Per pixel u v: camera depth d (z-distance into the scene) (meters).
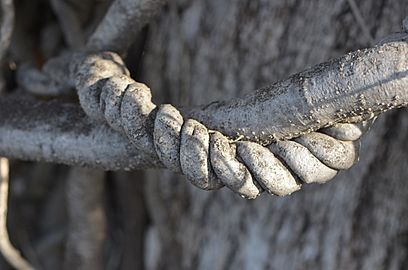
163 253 0.89
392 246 0.82
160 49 0.82
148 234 0.90
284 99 0.59
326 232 0.82
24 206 0.96
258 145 0.59
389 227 0.82
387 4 0.73
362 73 0.58
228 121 0.60
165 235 0.88
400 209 0.82
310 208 0.82
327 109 0.59
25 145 0.67
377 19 0.74
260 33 0.78
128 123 0.60
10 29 0.73
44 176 0.95
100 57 0.64
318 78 0.58
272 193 0.59
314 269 0.83
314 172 0.59
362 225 0.82
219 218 0.85
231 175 0.58
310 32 0.76
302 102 0.59
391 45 0.57
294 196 0.82
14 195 0.94
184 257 0.88
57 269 0.96
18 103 0.69
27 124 0.67
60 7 0.82
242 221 0.84
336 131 0.60
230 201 0.85
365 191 0.81
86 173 0.84
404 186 0.81
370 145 0.79
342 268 0.82
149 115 0.60
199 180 0.59
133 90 0.60
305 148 0.59
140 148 0.60
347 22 0.75
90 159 0.65
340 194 0.81
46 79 0.73
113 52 0.67
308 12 0.76
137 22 0.68
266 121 0.60
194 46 0.82
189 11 0.81
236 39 0.80
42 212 0.96
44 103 0.68
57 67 0.73
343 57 0.58
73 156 0.66
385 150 0.80
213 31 0.81
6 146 0.68
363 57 0.58
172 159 0.59
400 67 0.57
